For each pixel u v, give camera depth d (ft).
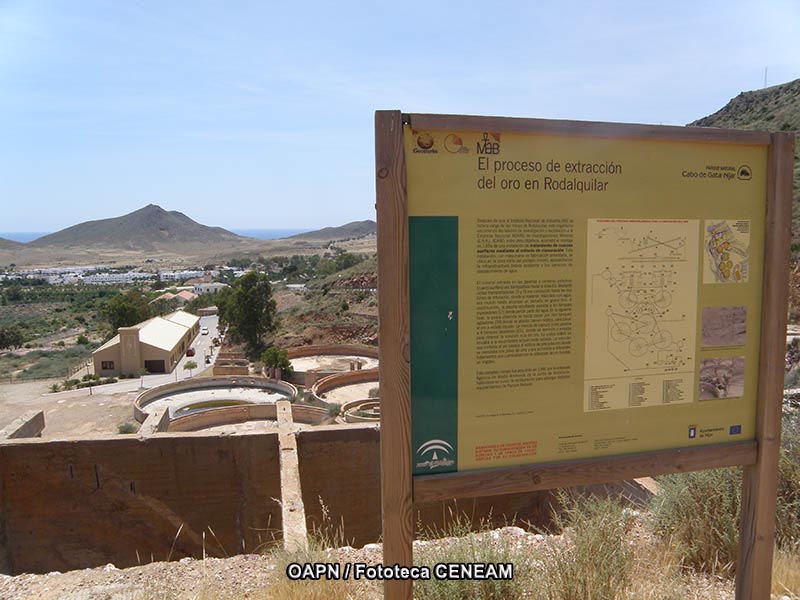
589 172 10.28
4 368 191.42
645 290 10.72
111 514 30.78
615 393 10.74
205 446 30.66
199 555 30.86
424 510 28.19
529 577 12.91
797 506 16.21
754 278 11.34
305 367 150.30
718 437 11.37
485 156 9.78
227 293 266.36
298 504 22.21
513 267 10.04
